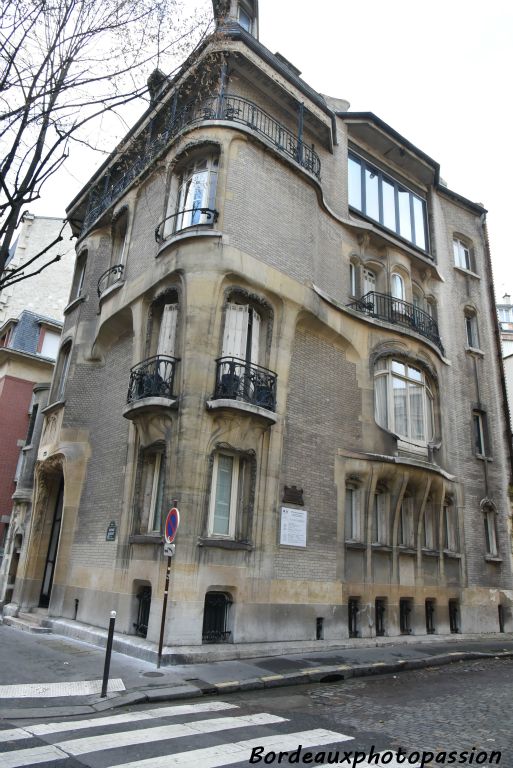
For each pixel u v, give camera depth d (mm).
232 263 12289
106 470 13977
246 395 11547
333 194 16828
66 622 12906
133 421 12203
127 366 14555
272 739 5871
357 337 15422
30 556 15938
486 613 17031
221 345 11844
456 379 19078
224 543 10781
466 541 17266
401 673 10531
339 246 16406
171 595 9977
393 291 17625
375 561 14016
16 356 23312
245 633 10828
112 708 7023
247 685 8461
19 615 15078
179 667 9195
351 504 14211
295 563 12125
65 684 7938
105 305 15828
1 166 5707
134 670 8883
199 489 10742
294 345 13758
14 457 22688
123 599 11414
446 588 15992
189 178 14000
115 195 17578
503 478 19328
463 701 7965
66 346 17906
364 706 7555
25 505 18109
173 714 6836
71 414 15742
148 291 13438
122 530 12172
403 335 16484
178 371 11758
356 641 12609
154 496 12141
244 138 13562
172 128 14406
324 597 12500
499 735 6184
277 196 14016
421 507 15414
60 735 5852
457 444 18109
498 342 21234
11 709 6652
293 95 15594
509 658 13148
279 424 12391
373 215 18406
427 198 21109
